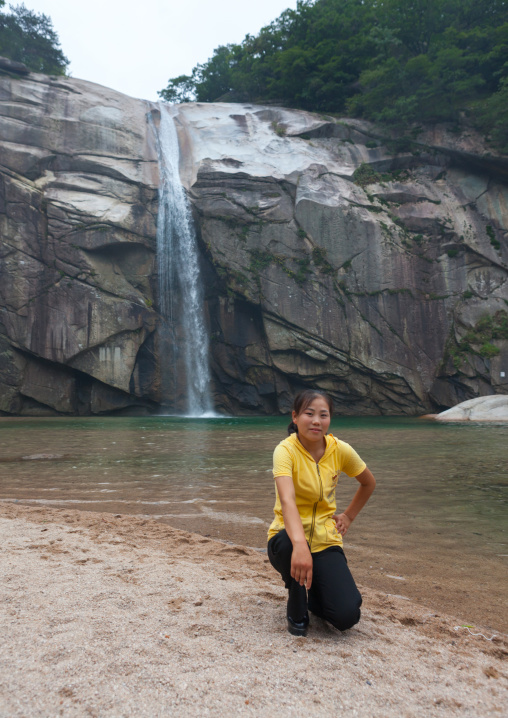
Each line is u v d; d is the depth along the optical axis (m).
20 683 1.83
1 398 27.23
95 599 2.71
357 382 30.25
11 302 27.36
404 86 34.62
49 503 6.20
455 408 24.64
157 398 30.22
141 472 8.56
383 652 2.27
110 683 1.85
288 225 30.38
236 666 2.03
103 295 28.59
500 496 6.65
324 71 39.06
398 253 30.75
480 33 35.28
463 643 2.49
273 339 30.06
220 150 33.53
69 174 29.67
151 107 35.22
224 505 6.12
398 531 5.00
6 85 30.22
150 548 4.02
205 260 31.53
